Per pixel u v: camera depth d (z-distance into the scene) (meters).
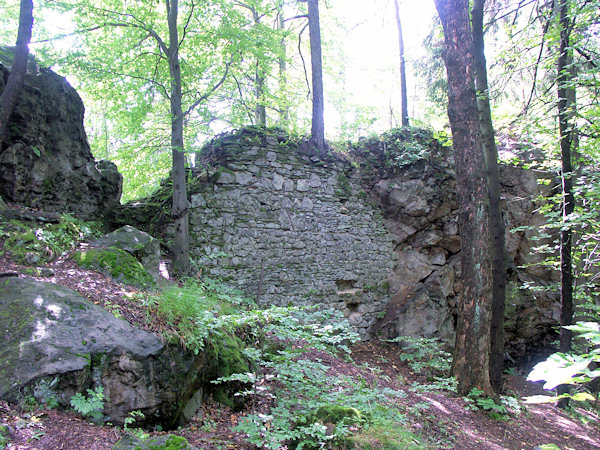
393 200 10.10
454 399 6.36
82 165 6.79
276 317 3.69
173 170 7.11
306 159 8.85
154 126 8.70
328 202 9.06
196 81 8.38
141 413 3.41
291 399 4.04
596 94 6.98
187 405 3.95
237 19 7.64
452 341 9.55
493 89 8.51
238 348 4.82
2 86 5.67
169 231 7.35
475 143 6.39
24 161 5.65
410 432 4.34
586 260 7.79
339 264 9.02
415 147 10.08
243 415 4.21
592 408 8.39
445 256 10.35
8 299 3.61
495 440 5.32
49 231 5.21
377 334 9.20
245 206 7.93
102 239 5.68
